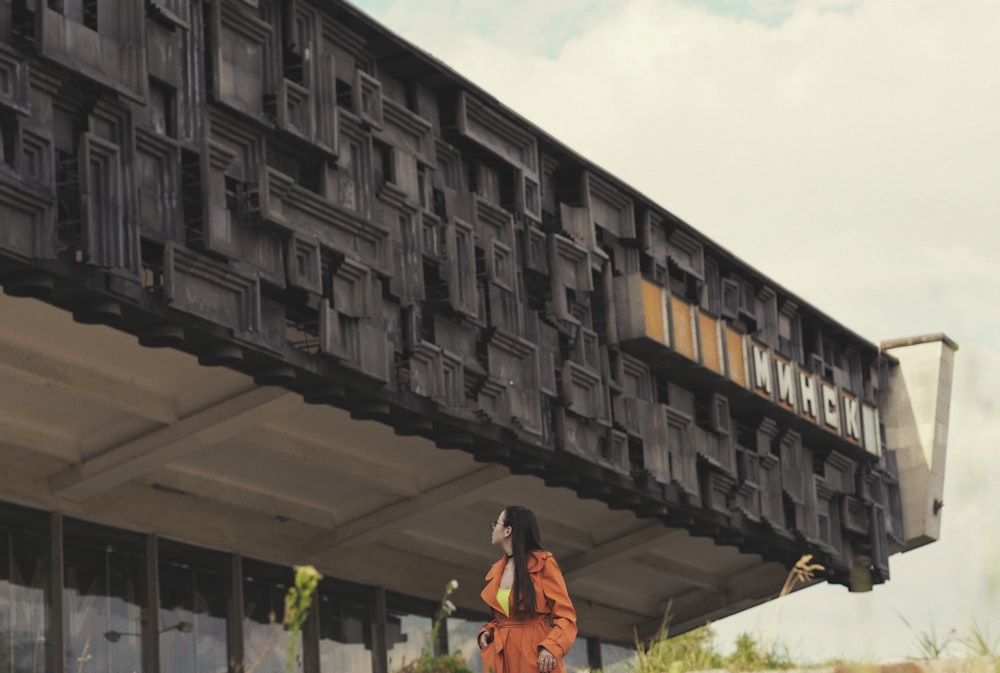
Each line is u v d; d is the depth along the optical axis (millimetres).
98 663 22953
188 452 21969
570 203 27641
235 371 20906
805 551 34969
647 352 28859
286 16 20344
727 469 31172
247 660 26266
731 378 31375
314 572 5457
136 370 20703
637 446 28781
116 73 16812
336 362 19891
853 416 37469
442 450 26594
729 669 12695
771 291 34094
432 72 23297
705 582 39188
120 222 16266
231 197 18859
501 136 25266
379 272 20797
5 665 21109
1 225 15102
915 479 40750
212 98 18609
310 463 25281
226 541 26141
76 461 22156
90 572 23266
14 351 19094
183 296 17203
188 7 18172
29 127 15586
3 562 21562
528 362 24359
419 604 31812
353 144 21156
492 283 23734
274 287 19094
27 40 16031
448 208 23422
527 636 9164
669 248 30125
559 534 33000
